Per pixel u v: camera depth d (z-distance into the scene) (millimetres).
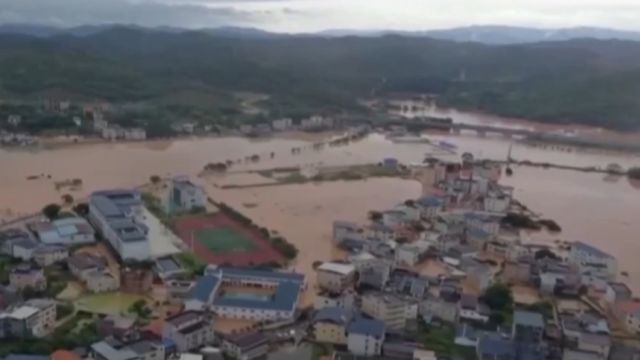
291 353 176000
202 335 180500
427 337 192125
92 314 197250
